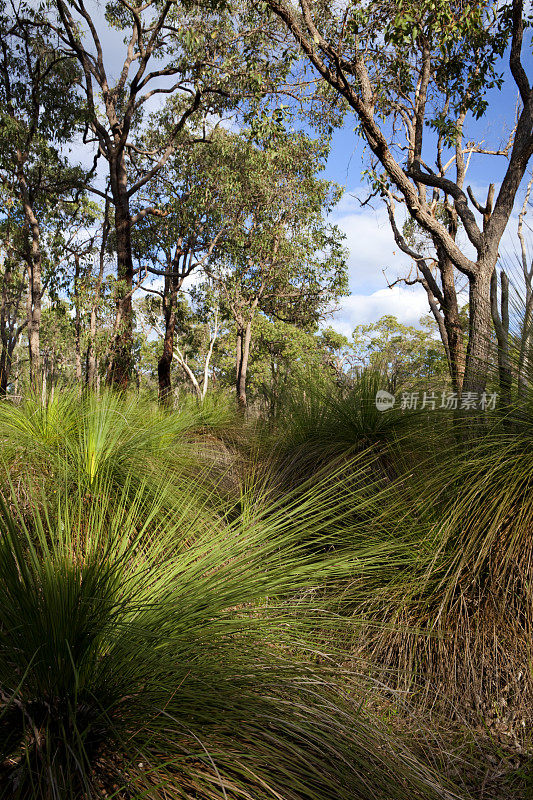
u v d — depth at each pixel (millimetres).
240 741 1716
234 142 18078
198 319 24953
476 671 2807
